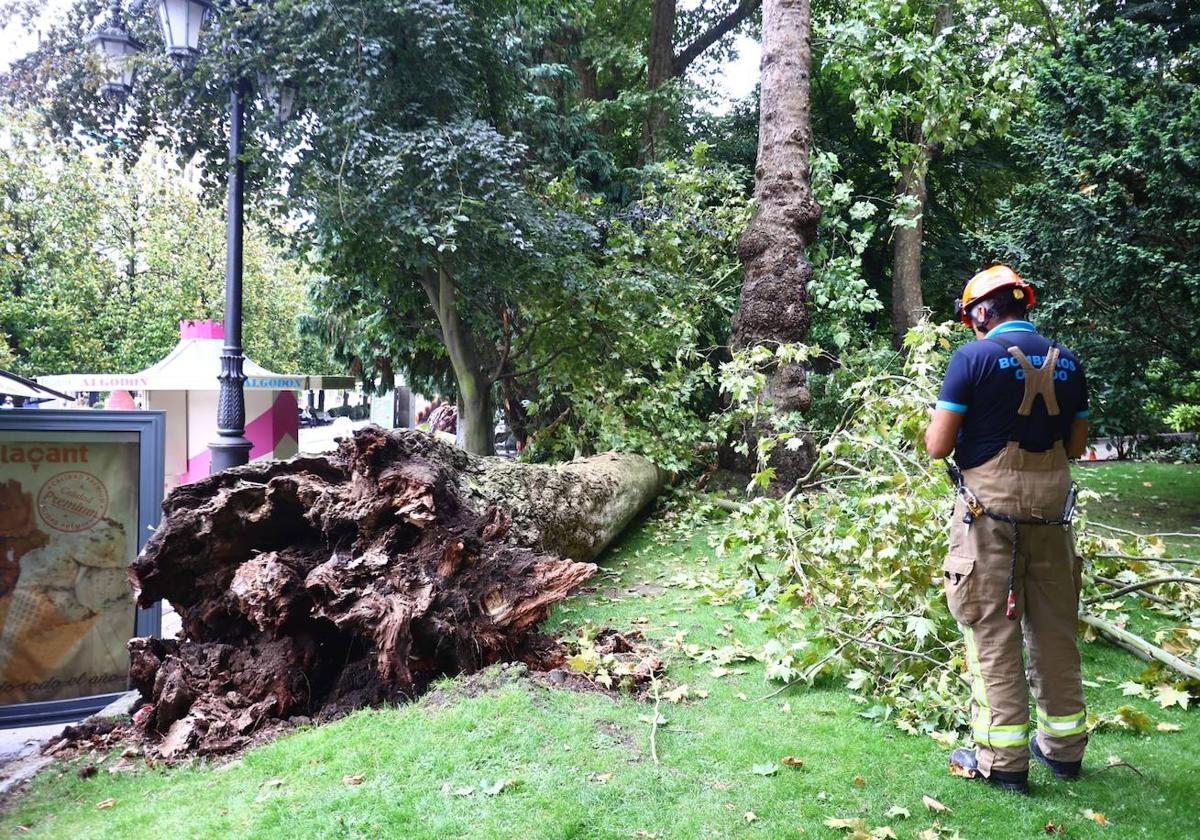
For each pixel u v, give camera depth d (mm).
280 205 7469
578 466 7164
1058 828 2516
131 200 28609
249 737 3297
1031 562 2805
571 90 13445
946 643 3811
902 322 15195
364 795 2594
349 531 3787
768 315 8898
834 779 2826
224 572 3785
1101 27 8188
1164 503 8711
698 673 4031
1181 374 8180
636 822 2484
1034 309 8117
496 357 10945
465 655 3625
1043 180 8375
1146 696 3646
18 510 3895
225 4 7059
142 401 11727
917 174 11586
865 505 4527
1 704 3840
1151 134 6910
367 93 6953
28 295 25891
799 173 9062
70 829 2613
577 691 3590
